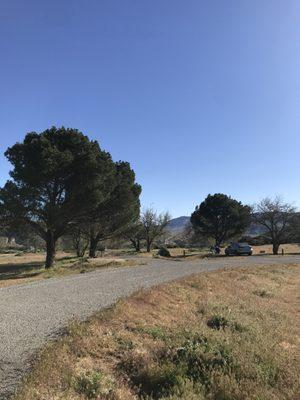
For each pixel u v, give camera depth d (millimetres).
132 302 12711
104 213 38750
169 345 8727
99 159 34938
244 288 20344
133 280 19016
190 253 62906
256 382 7312
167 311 12758
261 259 41188
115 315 10820
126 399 6480
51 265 35469
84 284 17500
